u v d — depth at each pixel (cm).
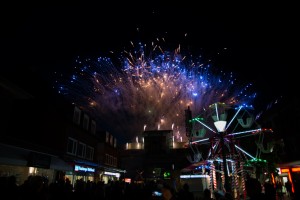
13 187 560
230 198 799
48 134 1644
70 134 1947
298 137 2652
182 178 1934
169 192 616
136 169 4512
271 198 605
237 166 1808
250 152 2577
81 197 898
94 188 1020
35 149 1302
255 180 581
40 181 598
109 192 1054
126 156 4628
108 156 3133
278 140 2972
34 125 1602
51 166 1475
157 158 4547
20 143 1204
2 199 532
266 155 2555
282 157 2903
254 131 1639
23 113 1630
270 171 2459
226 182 1368
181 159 4462
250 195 575
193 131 1772
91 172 2259
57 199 841
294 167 2525
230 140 1683
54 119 1733
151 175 4381
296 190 545
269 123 3219
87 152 2316
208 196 723
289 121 2805
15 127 1595
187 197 689
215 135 1672
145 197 1022
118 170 3456
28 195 568
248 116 1597
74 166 1767
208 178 2069
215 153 1731
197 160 1914
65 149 1831
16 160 1158
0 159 1059
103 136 3066
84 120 2286
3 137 1125
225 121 1509
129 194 1048
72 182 1969
